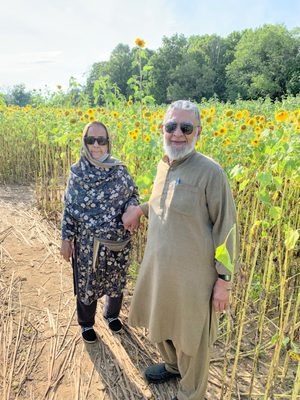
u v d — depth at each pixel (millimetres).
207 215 1936
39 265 4078
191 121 1915
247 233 3314
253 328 3020
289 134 2707
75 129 4805
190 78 49469
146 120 4465
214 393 2400
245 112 4508
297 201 3115
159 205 2053
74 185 2549
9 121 8320
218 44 55344
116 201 2557
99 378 2523
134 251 4004
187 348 2010
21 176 8023
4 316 3152
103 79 4602
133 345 2844
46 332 2979
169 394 2383
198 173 1901
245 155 3508
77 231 2650
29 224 5293
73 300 3447
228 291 1904
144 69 4031
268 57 42281
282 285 1937
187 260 1931
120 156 3859
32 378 2502
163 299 2027
